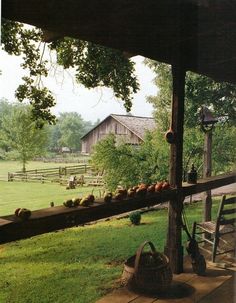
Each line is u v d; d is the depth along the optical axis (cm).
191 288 296
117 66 381
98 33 243
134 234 448
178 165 347
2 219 221
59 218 241
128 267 301
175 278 319
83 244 393
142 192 312
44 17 209
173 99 347
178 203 343
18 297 263
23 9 198
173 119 346
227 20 234
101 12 215
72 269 317
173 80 344
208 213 458
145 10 219
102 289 290
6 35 292
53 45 329
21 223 217
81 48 351
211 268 338
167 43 278
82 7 206
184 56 314
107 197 290
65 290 279
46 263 331
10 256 343
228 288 287
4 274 304
